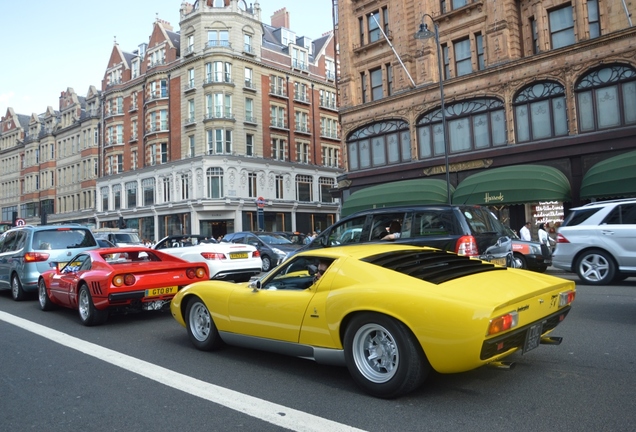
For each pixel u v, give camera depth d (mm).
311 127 47656
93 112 52094
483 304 3627
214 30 40500
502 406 3789
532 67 19859
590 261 10625
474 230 8125
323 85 49688
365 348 4199
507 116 20656
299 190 45562
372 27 26094
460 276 4293
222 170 38844
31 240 10773
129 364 5359
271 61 44125
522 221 20453
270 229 42688
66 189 55688
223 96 39688
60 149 57188
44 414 3938
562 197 17906
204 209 38344
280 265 5117
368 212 9164
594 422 3420
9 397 4371
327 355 4418
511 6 20828
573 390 4098
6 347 6312
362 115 26078
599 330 6266
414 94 23672
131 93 46906
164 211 41469
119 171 47594
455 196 20500
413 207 8664
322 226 48188
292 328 4668
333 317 4297
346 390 4305
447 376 4590
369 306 4004
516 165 20250
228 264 11445
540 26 19859
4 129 68250
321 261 4906
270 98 43844
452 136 22688
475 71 21422
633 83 17688
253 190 41031
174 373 4965
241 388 4445
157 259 9109
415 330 3764
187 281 7953
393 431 3389
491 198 19234
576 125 18797
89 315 7535
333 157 50344
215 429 3531
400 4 24453
